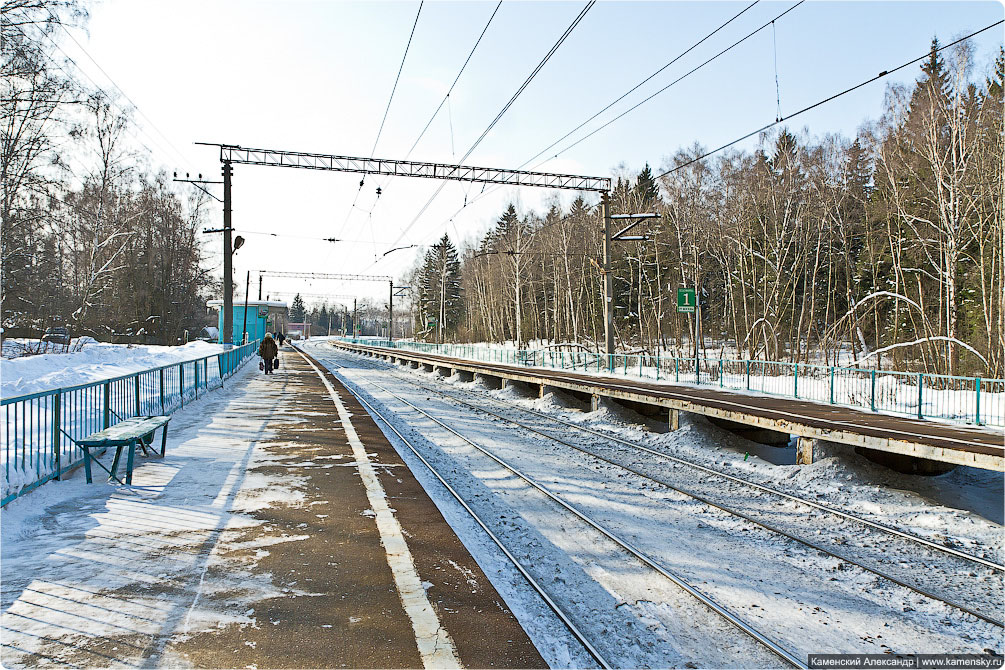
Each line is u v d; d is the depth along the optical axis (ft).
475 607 14.70
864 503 29.09
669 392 53.52
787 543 22.67
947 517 26.63
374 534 19.58
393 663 11.84
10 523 18.43
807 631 15.83
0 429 19.86
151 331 148.25
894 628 16.21
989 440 29.68
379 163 76.18
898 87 94.17
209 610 13.76
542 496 28.19
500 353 121.49
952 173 79.87
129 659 11.51
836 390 50.49
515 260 161.07
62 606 13.58
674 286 148.97
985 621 16.61
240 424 41.06
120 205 124.36
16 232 81.66
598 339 174.70
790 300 128.16
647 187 180.96
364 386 85.15
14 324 95.71
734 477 32.32
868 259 122.11
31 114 70.08
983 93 83.05
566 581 18.30
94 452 28.19
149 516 20.26
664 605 16.94
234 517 20.65
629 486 30.86
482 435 45.29
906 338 107.04
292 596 14.73
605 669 12.96
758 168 126.31
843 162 116.26
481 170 77.97
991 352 76.07
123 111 102.73
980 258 80.74
